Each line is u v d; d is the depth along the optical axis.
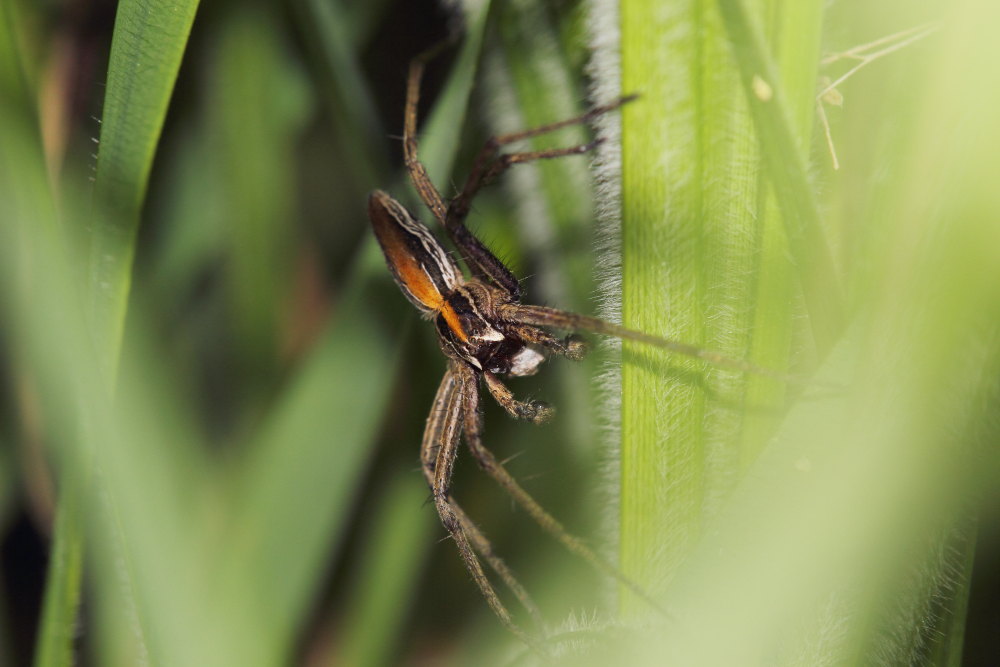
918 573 0.19
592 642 0.19
